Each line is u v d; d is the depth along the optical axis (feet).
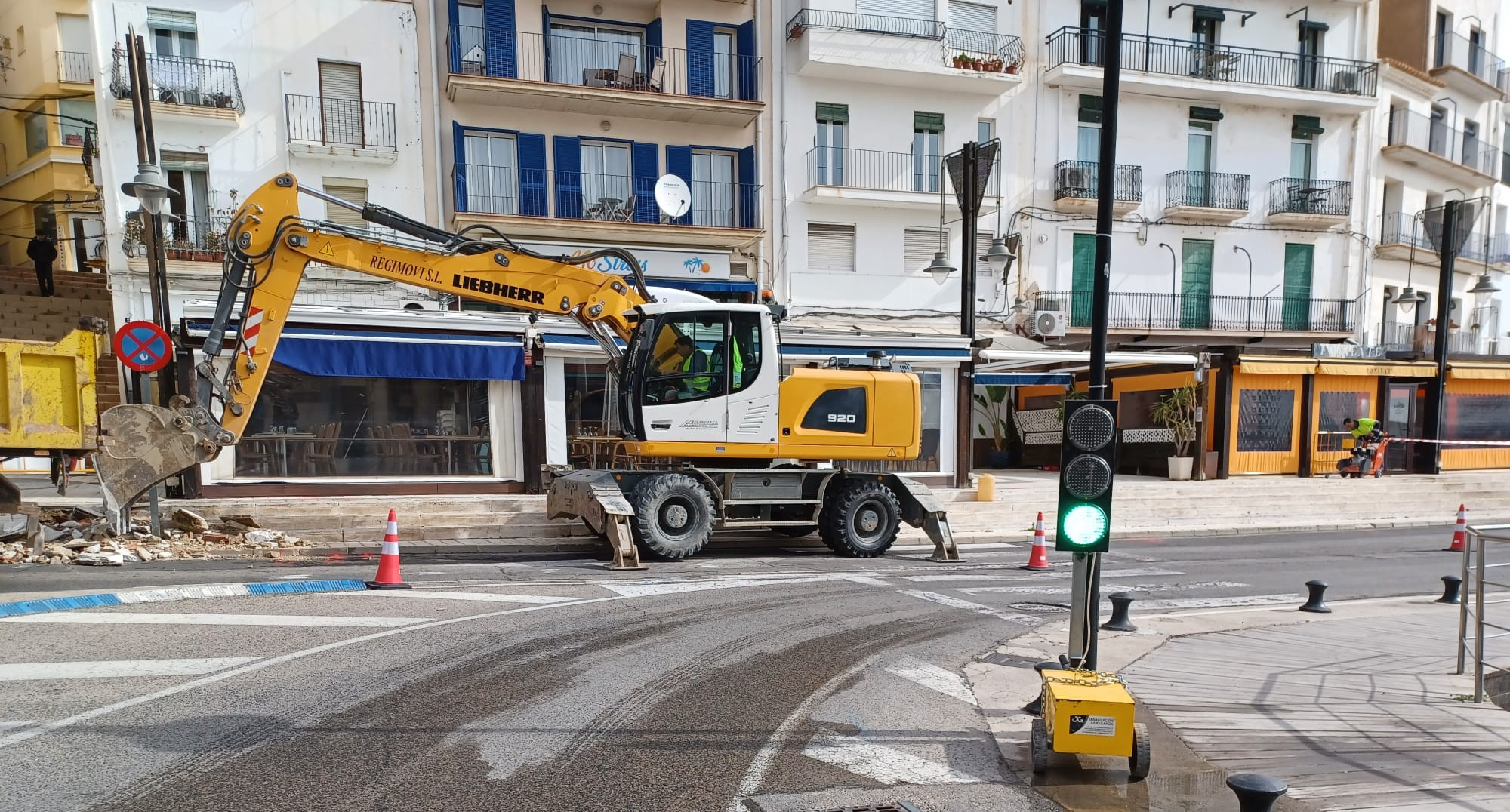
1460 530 44.16
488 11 62.03
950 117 73.00
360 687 16.81
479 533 39.47
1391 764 13.88
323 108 59.77
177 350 41.57
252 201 29.76
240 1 58.23
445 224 62.75
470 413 47.11
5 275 67.62
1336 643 22.03
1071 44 75.15
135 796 11.82
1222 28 80.59
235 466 43.21
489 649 19.89
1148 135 78.13
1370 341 84.99
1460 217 75.72
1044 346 73.05
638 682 17.87
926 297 72.74
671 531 33.94
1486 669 19.20
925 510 37.58
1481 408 74.18
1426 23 91.66
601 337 35.22
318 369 43.06
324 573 29.32
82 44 74.84
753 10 68.49
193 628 20.80
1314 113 82.74
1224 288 80.69
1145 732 13.29
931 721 16.06
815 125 70.08
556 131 64.85
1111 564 37.65
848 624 23.80
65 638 19.51
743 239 66.90
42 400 28.35
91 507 37.42
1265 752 14.43
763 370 35.19
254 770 12.84
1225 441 63.67
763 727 15.43
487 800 12.09
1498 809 12.06
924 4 71.36
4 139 77.51
